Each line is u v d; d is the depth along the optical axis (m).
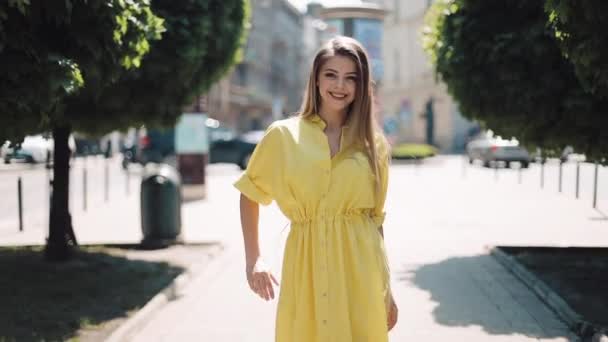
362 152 3.06
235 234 12.11
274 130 3.02
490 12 8.21
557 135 8.01
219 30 8.77
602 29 5.37
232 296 7.48
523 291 7.63
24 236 11.95
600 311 6.41
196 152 18.33
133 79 7.82
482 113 8.55
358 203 3.01
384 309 3.01
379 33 23.50
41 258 9.19
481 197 18.52
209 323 6.43
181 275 8.26
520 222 13.51
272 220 13.68
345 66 3.03
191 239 11.51
